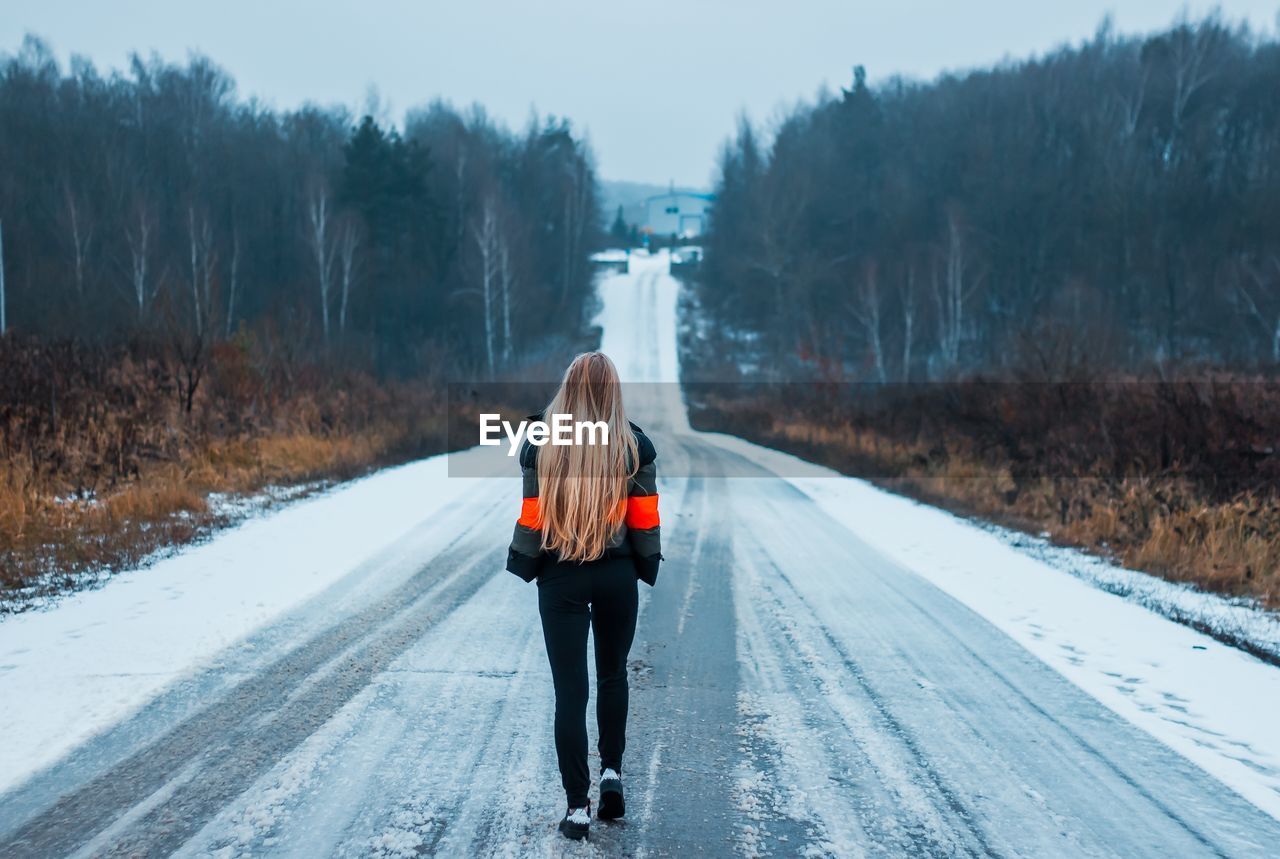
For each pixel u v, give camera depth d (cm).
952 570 875
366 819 361
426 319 6500
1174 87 7481
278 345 2158
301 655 563
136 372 1516
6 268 4734
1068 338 1825
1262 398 1232
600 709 370
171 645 573
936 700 514
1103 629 666
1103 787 405
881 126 9588
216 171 6875
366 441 1855
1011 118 7988
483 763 416
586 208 9431
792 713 491
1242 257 5447
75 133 6019
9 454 1078
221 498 1163
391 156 6719
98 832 345
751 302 8050
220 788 384
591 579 363
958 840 356
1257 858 345
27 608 647
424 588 743
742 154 9862
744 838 355
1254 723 485
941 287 6241
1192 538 911
